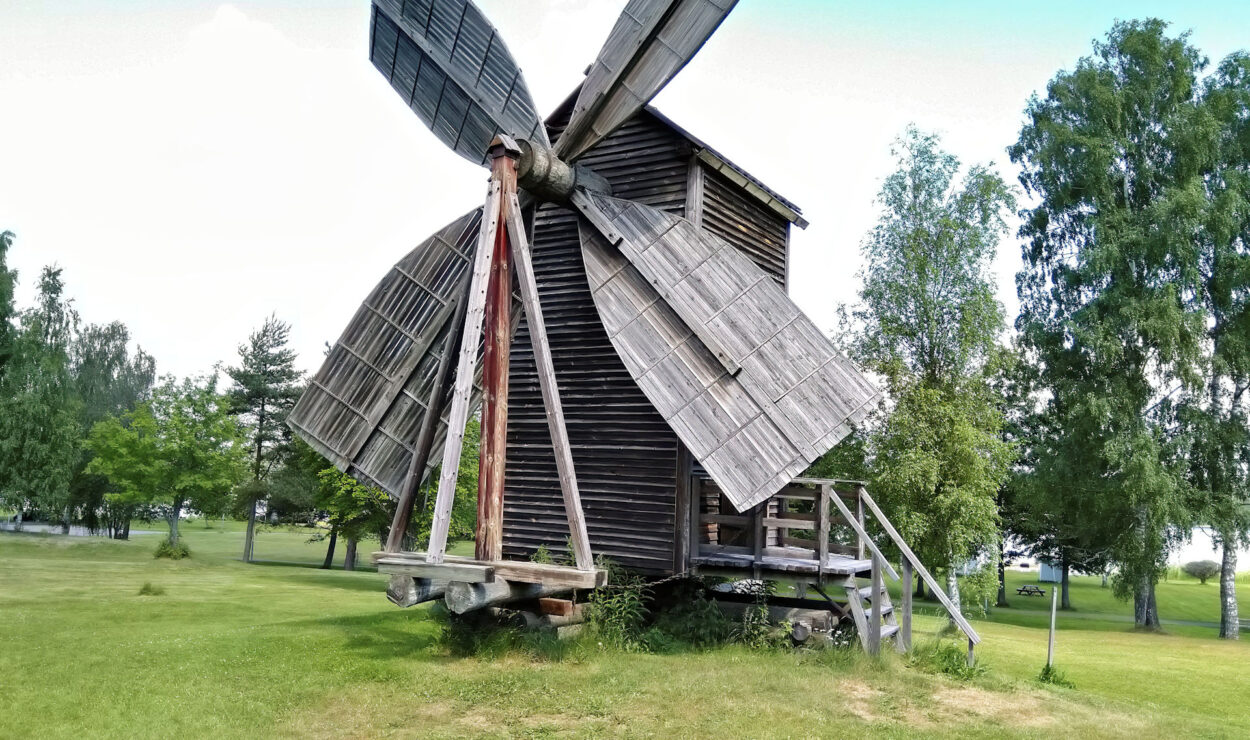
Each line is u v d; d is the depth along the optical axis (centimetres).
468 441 3694
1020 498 3425
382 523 3900
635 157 1619
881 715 1045
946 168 2794
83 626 1556
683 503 1466
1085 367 3225
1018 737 980
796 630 1392
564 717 966
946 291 2766
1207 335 3127
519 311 1499
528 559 1594
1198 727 1110
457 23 1423
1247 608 4888
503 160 1279
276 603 2162
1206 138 3044
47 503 4428
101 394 7094
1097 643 2445
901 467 2492
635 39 1363
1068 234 3369
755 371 1327
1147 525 3072
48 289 5131
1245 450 3127
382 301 1555
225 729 898
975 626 2962
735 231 1695
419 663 1172
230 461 4712
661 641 1349
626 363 1355
